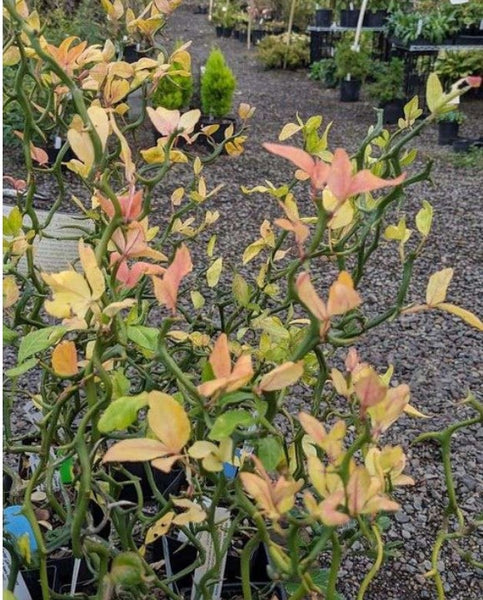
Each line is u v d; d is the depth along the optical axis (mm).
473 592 1528
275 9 11883
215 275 1151
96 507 1312
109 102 1146
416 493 1825
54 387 1172
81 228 1260
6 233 962
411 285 3180
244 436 735
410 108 1137
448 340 2688
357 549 1567
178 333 892
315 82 8719
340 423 667
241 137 1319
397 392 683
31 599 1162
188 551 1247
